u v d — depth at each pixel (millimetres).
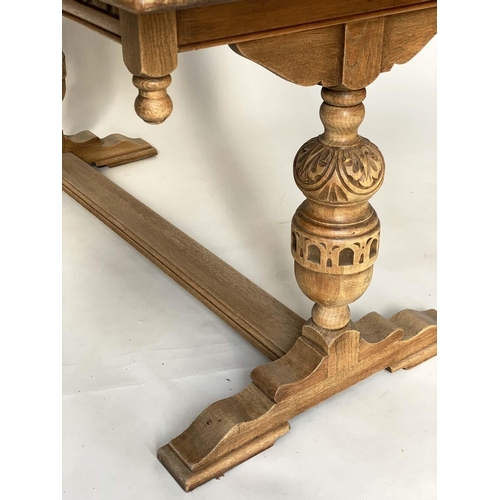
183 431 1457
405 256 2080
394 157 2650
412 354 1684
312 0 1148
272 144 2777
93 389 1605
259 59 1168
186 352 1724
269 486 1378
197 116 2961
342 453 1451
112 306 1883
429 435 1494
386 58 1311
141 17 1000
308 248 1409
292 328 1676
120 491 1364
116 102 3049
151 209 2270
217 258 1966
